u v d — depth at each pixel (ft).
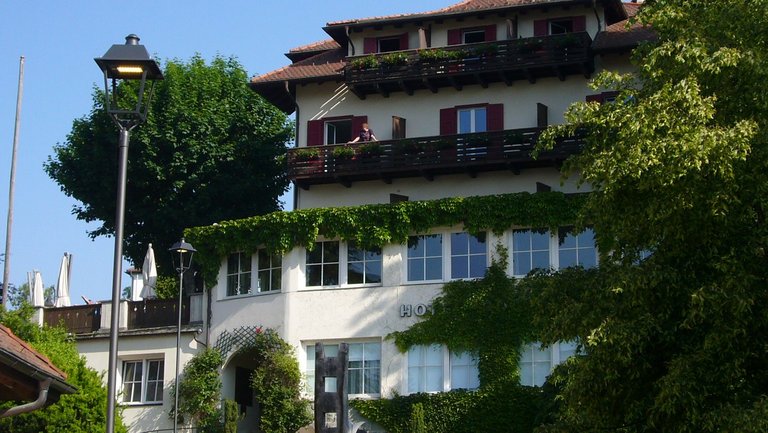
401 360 123.65
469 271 124.47
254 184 175.42
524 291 121.29
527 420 117.50
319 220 129.08
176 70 175.83
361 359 125.90
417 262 126.21
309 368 128.16
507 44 141.28
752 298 67.05
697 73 73.20
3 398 54.44
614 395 72.28
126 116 59.93
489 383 119.55
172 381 134.00
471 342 121.39
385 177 143.54
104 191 173.99
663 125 71.20
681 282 71.36
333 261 129.29
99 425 106.42
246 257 134.21
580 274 78.79
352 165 143.23
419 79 143.95
